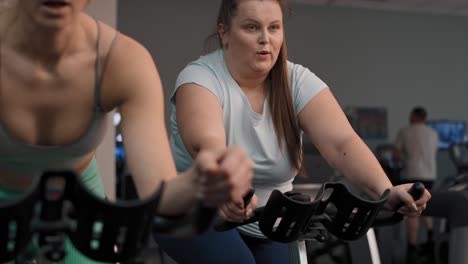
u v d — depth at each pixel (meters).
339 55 8.07
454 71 8.45
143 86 0.87
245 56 1.31
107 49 0.86
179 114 1.28
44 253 0.65
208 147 1.09
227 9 1.33
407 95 8.27
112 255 0.66
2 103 0.85
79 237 0.65
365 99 8.12
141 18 7.31
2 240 0.61
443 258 2.11
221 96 1.34
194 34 7.46
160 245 1.45
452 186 2.53
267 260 1.50
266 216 0.85
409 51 8.31
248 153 1.39
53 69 0.84
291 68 1.44
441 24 8.42
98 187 1.10
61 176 0.60
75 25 0.77
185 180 0.70
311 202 0.82
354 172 1.22
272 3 1.29
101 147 3.56
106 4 3.66
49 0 0.67
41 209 0.62
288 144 1.41
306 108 1.38
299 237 0.90
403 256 4.58
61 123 0.89
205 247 1.35
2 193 1.01
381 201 0.87
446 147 7.91
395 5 8.16
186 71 1.35
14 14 0.80
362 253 1.70
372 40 8.19
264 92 1.41
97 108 0.89
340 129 1.31
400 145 6.15
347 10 8.12
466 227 1.28
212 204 0.63
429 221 4.75
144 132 0.84
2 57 0.83
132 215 0.62
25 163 0.92
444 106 8.38
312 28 8.00
